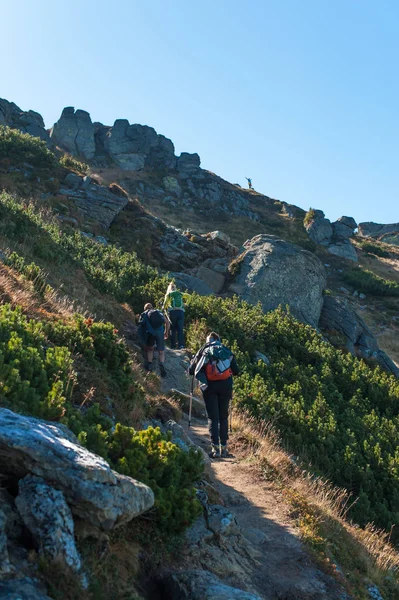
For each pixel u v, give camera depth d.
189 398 9.43
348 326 25.45
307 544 5.17
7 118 62.22
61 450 3.36
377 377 15.58
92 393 6.11
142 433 4.88
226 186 71.62
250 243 27.97
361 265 56.69
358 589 4.88
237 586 4.20
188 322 16.06
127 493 3.42
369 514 8.27
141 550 4.00
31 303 8.70
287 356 15.57
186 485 4.77
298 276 25.80
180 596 3.67
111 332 8.09
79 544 3.35
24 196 25.94
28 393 4.59
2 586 2.64
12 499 3.28
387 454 10.41
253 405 10.79
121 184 62.12
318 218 61.88
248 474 6.80
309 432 10.48
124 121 72.69
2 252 11.98
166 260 26.69
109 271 17.89
